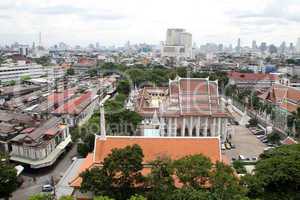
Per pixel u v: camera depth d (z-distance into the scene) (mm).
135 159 55250
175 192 49125
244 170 83125
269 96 159625
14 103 155250
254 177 61594
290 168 60781
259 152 109125
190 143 67000
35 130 99750
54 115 127312
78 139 112500
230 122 148125
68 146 108500
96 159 65250
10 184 68812
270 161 64375
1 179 67188
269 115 149750
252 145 117500
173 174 55406
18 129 106375
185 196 47000
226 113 120812
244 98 182875
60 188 73312
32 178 86250
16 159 92250
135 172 56094
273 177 60312
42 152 91375
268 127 135125
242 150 111500
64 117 127438
